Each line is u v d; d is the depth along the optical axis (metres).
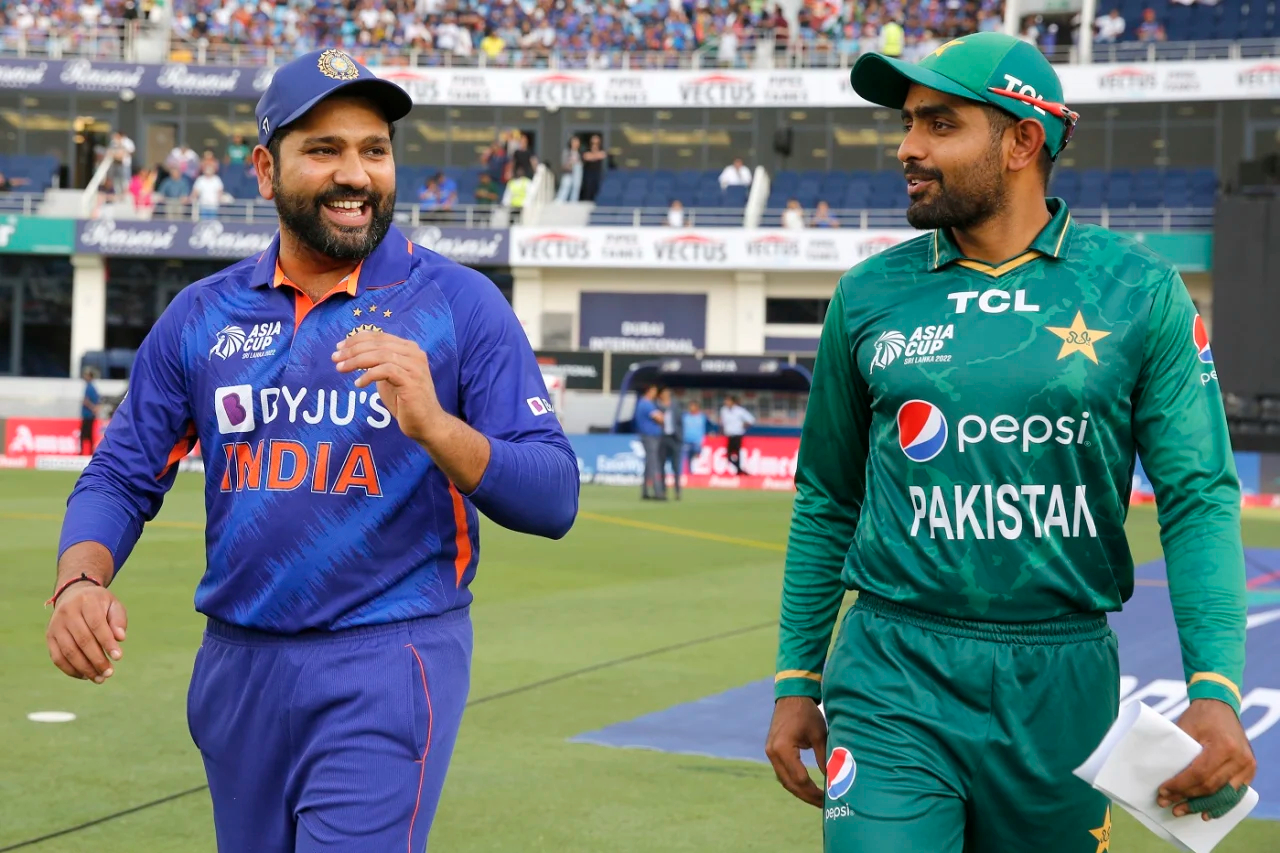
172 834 4.05
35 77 28.95
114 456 2.48
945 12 30.70
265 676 2.34
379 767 2.26
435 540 2.36
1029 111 2.28
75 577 2.28
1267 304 24.59
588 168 30.09
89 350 28.20
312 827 2.24
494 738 5.35
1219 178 27.88
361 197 2.34
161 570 10.33
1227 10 28.53
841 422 2.52
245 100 30.88
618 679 6.57
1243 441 22.23
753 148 30.58
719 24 30.84
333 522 2.33
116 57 29.83
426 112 31.23
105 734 5.26
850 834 2.26
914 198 2.34
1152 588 10.53
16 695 5.90
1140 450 2.32
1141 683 6.69
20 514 14.67
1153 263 2.29
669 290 29.20
